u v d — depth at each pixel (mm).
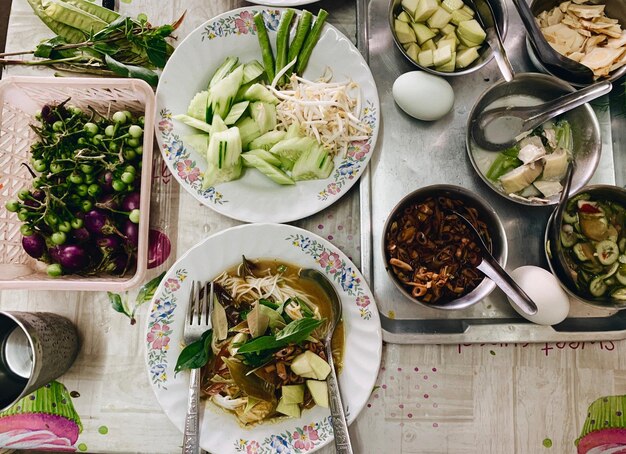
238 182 1033
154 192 1062
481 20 998
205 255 984
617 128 1091
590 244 1011
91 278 991
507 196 988
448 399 1018
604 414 1020
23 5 1103
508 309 1026
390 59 1101
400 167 1064
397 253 972
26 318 887
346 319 994
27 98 1022
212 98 1004
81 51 1059
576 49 1035
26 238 968
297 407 962
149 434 995
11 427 993
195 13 1107
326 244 979
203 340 957
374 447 1001
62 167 958
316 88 1047
